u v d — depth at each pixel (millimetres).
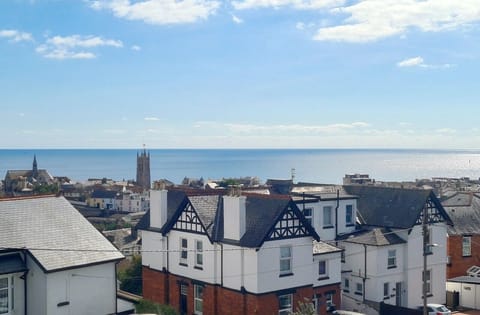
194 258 39250
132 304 36156
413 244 44406
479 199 56531
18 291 29125
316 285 38688
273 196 37656
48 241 30641
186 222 39781
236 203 36312
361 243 43156
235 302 36312
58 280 29469
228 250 36781
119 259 32094
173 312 36344
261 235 34938
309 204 42906
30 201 32750
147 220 43750
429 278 45688
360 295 43469
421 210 44625
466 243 52250
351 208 46281
